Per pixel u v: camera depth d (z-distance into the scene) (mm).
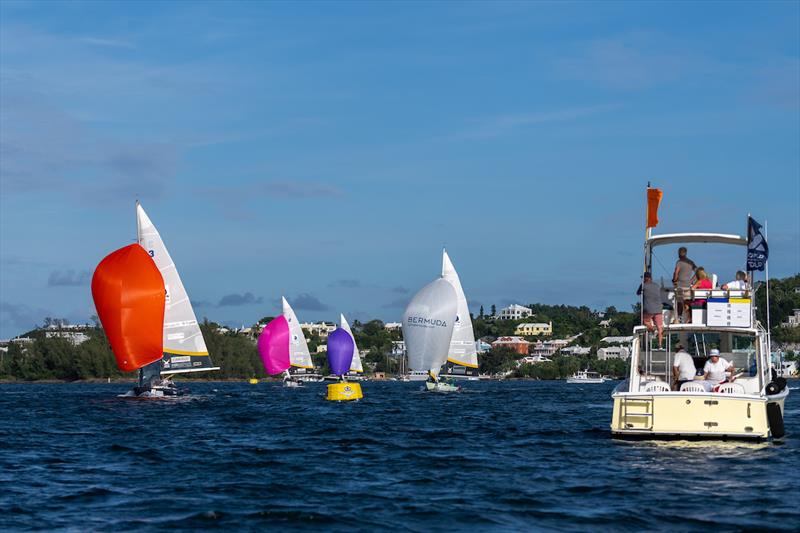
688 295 39406
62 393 132375
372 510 26078
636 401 37656
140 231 90500
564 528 23641
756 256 39906
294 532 23375
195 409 78625
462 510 25953
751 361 39969
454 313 115750
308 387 169875
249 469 35188
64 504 27406
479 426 56875
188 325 92062
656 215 41375
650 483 30266
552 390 155000
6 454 40781
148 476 33344
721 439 37469
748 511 25594
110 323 82375
